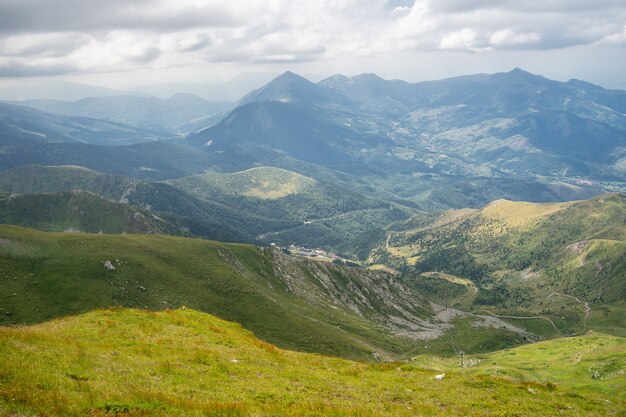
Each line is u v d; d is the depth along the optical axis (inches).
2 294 5831.7
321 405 1252.5
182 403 1106.1
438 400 1552.7
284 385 1475.1
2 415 913.5
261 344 2146.9
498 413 1471.5
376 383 1683.1
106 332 1886.1
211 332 2150.6
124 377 1285.7
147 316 2249.0
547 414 1542.8
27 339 1507.1
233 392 1311.5
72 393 1092.5
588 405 1723.7
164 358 1581.0
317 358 2068.2
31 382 1107.3
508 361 6072.8
